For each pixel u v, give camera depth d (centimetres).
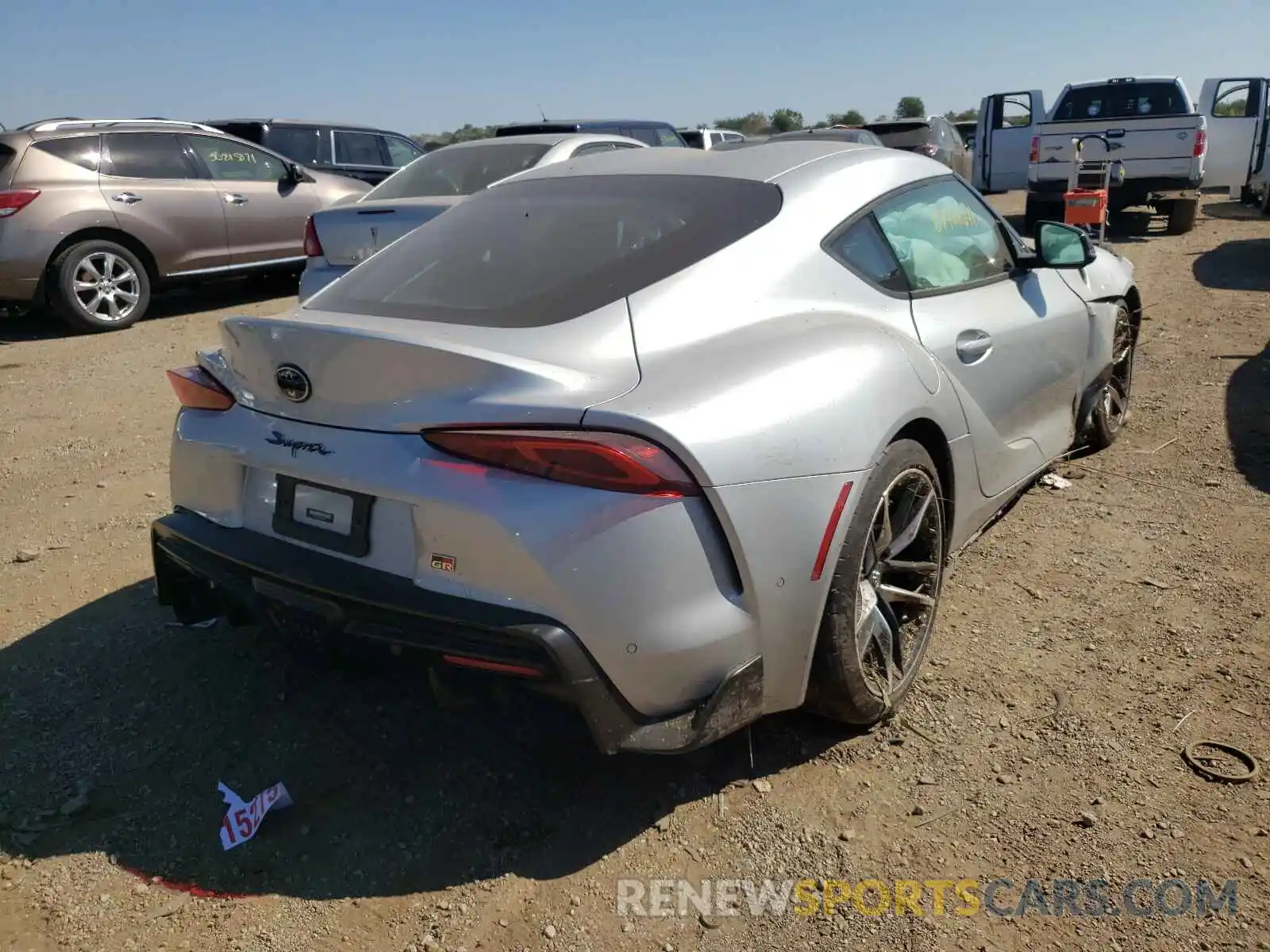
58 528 453
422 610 230
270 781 279
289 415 261
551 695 227
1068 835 248
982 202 391
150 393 687
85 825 263
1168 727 286
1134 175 1203
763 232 285
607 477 220
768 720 297
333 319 277
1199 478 458
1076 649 328
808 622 252
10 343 857
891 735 289
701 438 229
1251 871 234
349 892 240
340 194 1066
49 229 851
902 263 324
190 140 955
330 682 324
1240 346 678
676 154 346
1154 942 217
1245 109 1470
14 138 861
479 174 721
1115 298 467
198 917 233
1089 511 431
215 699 317
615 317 252
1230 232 1268
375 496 240
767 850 249
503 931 228
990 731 289
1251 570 371
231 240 976
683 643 230
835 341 271
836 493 252
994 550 400
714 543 233
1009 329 359
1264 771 265
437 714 305
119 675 331
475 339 248
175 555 284
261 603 262
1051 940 219
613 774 277
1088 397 448
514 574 223
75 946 226
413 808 266
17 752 293
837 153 334
